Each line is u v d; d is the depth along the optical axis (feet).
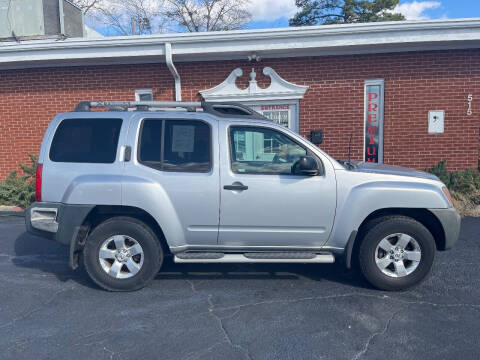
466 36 25.73
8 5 31.37
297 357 9.96
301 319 11.94
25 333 11.23
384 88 28.63
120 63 30.40
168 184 13.75
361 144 29.19
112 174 13.85
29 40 31.37
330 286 14.53
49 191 14.05
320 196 13.73
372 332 11.15
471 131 28.35
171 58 27.89
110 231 13.91
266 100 29.66
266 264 17.06
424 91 28.32
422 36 26.05
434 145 28.71
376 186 13.66
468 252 18.15
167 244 14.26
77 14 34.65
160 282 15.02
